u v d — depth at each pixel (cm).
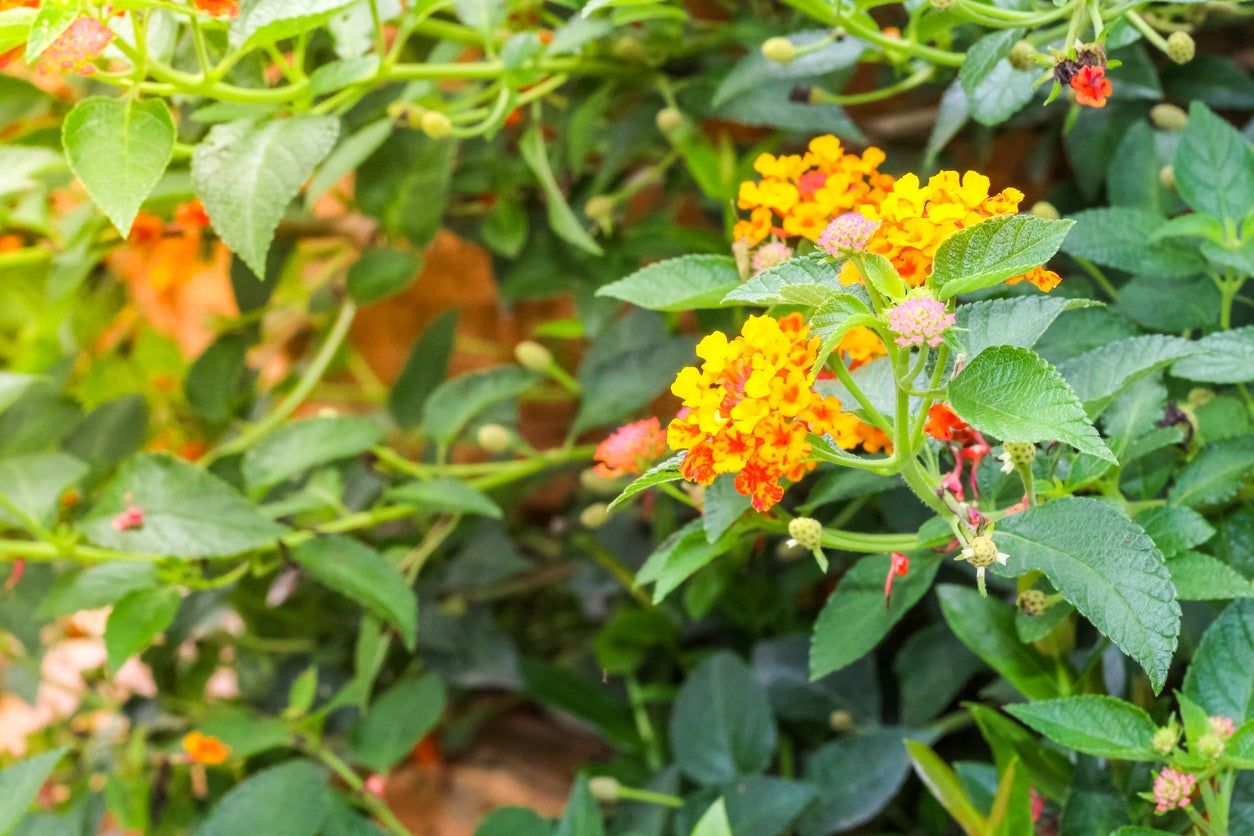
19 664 100
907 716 77
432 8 72
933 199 56
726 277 63
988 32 73
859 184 64
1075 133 80
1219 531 66
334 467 87
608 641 88
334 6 65
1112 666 68
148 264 109
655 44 80
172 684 97
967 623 67
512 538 103
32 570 84
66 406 87
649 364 80
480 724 102
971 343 57
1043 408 53
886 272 54
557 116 89
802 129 75
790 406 55
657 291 63
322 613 96
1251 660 61
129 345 108
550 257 88
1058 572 56
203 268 114
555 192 77
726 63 81
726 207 79
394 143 81
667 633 89
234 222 67
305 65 79
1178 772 59
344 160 76
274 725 80
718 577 77
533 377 83
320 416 78
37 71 67
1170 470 66
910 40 69
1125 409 64
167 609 73
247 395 95
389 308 124
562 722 103
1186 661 70
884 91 73
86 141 63
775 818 75
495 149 87
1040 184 93
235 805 76
